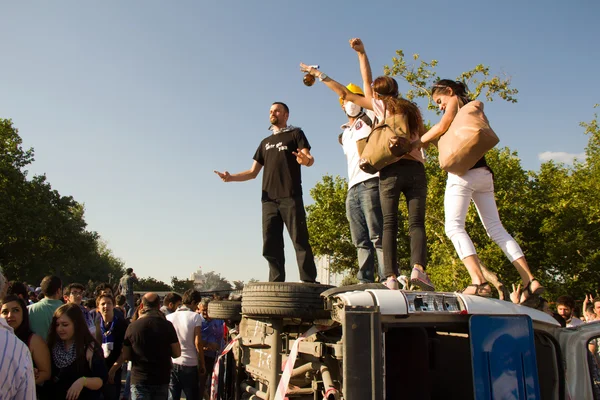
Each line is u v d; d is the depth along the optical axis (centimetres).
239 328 571
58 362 483
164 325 650
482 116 402
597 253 3022
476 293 378
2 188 4459
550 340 371
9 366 244
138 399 625
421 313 319
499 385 319
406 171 453
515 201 3141
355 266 3631
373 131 450
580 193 3011
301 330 428
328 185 3741
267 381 433
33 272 5341
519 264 418
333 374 354
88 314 732
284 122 580
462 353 435
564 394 361
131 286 1714
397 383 362
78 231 5488
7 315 455
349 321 299
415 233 441
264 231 560
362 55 525
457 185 427
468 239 415
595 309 791
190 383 778
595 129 3275
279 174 553
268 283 411
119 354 732
